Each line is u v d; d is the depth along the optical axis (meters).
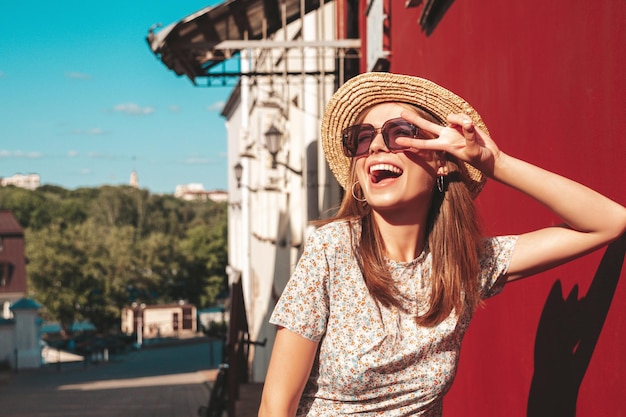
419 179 2.04
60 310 54.69
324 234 2.06
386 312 2.02
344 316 2.02
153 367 36.44
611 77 1.96
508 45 3.06
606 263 2.02
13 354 31.62
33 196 99.38
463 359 3.97
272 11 8.90
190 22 7.98
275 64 15.05
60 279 54.50
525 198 2.85
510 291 2.99
